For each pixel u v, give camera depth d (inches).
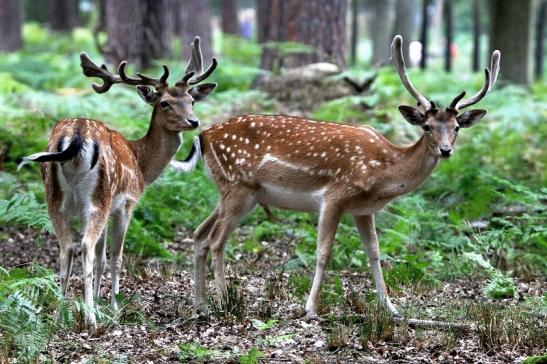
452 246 528.7
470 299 446.9
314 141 424.8
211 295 427.8
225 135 439.5
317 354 356.8
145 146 447.8
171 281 474.6
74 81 979.3
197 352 346.9
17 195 491.5
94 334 371.9
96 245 407.8
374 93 842.8
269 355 353.1
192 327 392.2
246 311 408.8
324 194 422.3
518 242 553.0
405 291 455.2
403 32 1833.2
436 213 574.6
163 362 344.2
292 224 592.4
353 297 426.9
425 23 1664.6
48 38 2075.5
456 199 618.2
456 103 403.5
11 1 1941.4
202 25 1658.5
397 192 416.8
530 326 385.4
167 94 441.1
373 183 415.2
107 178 388.8
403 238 532.1
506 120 807.7
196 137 449.1
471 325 392.2
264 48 995.3
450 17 1740.9
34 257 519.5
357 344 368.5
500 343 369.1
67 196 385.1
